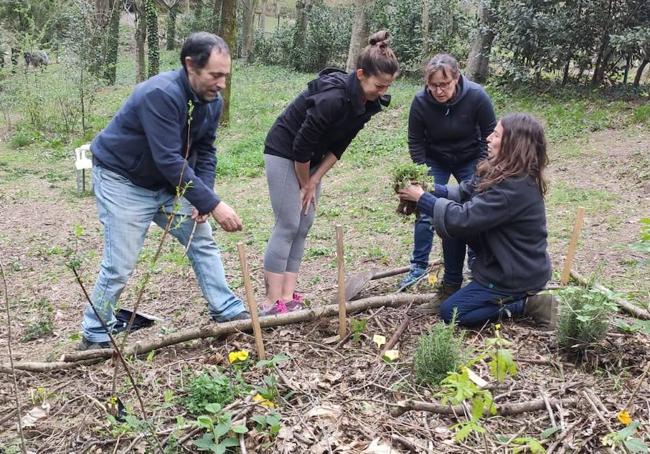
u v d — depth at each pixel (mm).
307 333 3961
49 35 22062
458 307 3920
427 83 4660
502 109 13391
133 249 4027
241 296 5508
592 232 6773
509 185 3703
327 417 3037
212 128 4207
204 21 30828
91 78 17188
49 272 7152
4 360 4453
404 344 3816
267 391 3141
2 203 10766
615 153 10070
